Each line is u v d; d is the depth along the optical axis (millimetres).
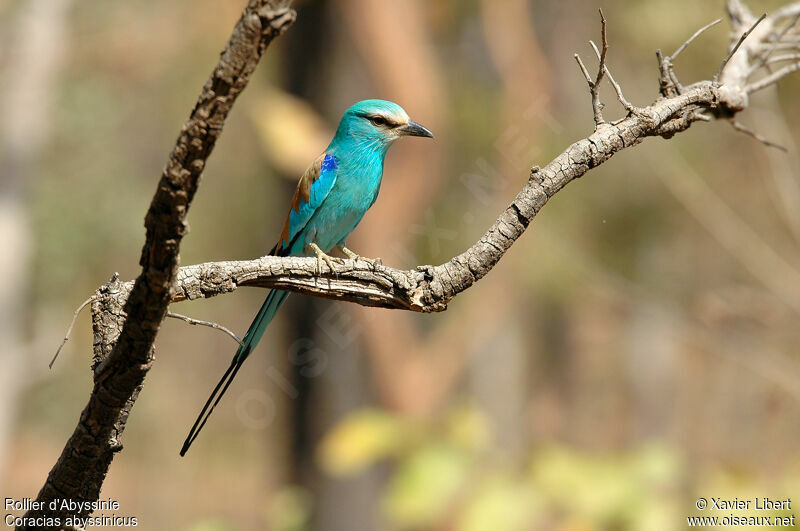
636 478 5836
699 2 11305
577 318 24547
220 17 16719
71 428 25797
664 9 11414
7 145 17531
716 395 20484
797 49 6277
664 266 16312
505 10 13961
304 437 12047
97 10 18719
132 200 21750
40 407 25031
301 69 11828
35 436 25844
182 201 2996
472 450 6289
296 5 11766
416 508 6023
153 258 3152
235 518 23625
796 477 6012
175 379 26828
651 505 5699
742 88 5395
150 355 3430
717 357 20484
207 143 2908
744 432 19281
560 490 5859
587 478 5859
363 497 11734
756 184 14430
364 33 11758
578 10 16891
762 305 12422
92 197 21406
